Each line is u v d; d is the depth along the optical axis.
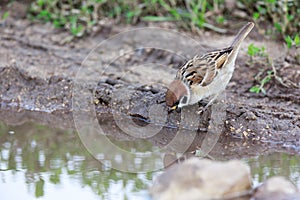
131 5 14.14
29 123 11.65
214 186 8.19
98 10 14.22
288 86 11.55
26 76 12.39
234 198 8.27
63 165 9.87
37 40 13.58
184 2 14.12
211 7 14.01
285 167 9.44
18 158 10.16
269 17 13.42
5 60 12.79
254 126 10.59
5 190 9.03
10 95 12.33
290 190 8.35
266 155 9.98
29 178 9.41
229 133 10.66
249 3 13.70
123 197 8.73
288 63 12.11
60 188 9.09
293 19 13.05
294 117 10.62
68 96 12.06
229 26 13.61
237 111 10.78
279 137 10.40
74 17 14.07
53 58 12.91
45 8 14.47
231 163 8.53
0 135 11.12
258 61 12.16
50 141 10.83
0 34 13.80
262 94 11.49
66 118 11.75
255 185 8.71
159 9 14.16
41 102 12.12
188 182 8.22
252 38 13.09
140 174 9.46
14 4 14.70
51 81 12.27
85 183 9.23
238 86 11.77
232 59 10.68
